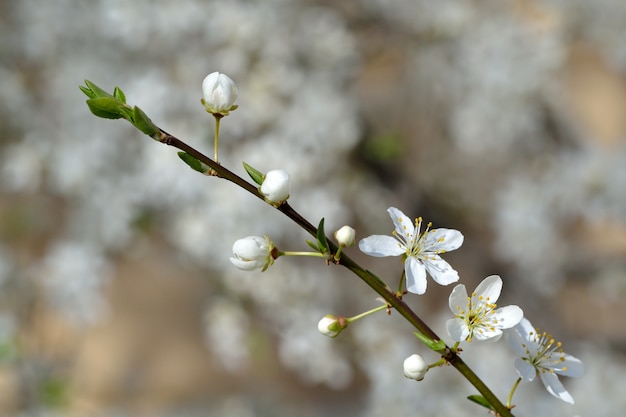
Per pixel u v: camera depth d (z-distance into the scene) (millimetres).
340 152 844
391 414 777
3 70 906
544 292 940
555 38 940
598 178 899
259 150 782
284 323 849
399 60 1015
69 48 895
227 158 783
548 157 951
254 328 856
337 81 868
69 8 881
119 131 863
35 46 891
